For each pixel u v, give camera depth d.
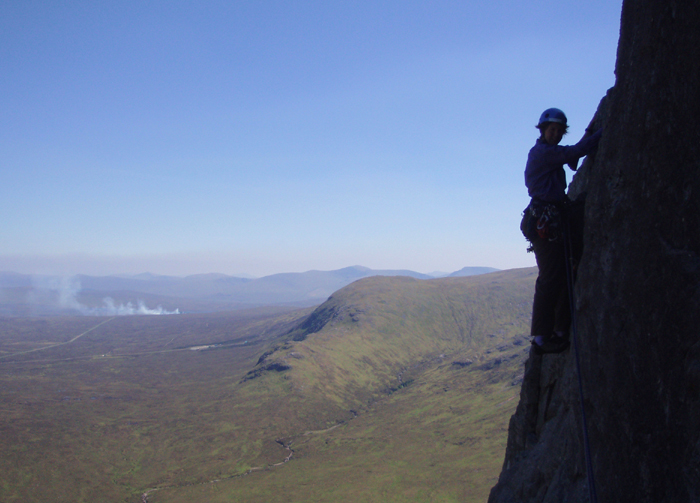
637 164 4.65
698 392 3.74
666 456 4.04
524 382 10.98
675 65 4.25
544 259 6.53
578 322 5.66
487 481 132.75
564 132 6.93
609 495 4.78
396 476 145.38
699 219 3.96
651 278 4.33
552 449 8.11
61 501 149.25
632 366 4.51
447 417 196.62
